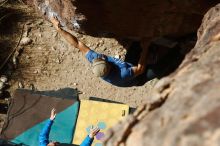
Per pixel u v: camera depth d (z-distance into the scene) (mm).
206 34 3850
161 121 2258
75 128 8180
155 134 2188
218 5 4363
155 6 5082
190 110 2180
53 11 5996
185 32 5789
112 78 5973
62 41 9664
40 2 6234
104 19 5398
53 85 9320
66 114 8312
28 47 9680
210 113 2045
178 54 6223
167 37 5945
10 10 10000
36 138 8219
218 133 1924
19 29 9828
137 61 6426
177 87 2555
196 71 2580
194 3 5027
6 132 8297
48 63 9539
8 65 9492
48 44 9695
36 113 8430
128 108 8188
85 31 5844
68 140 8086
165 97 2594
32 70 9469
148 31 5602
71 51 9586
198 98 2242
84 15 5270
